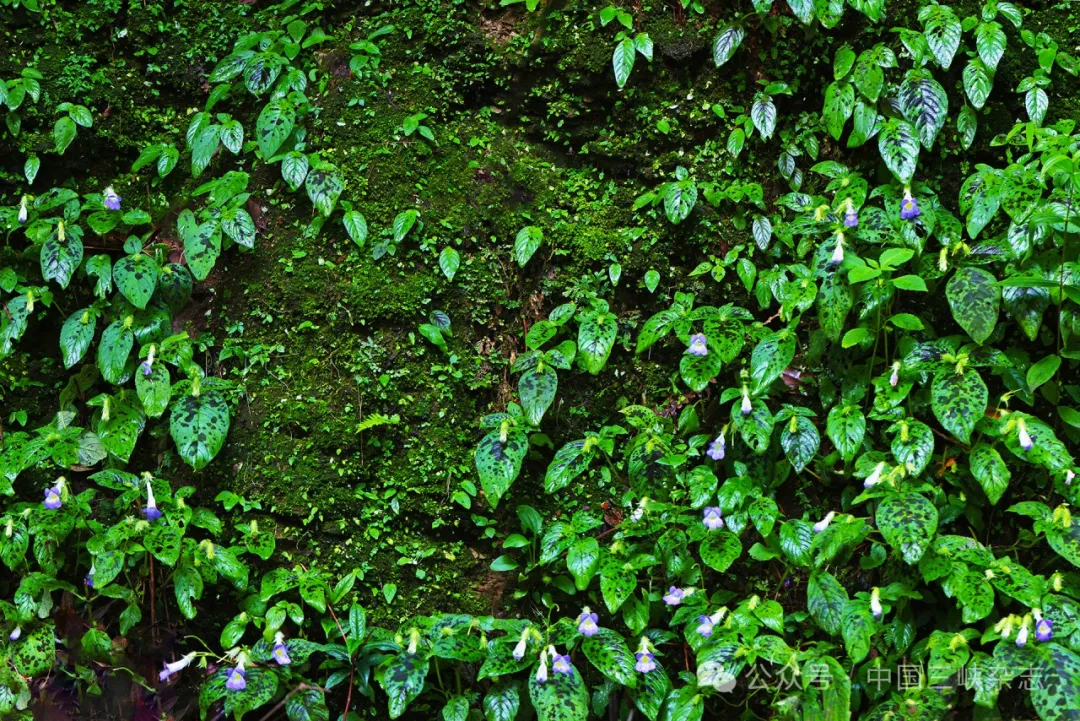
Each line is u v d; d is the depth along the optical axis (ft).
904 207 11.61
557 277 12.86
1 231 12.63
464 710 11.37
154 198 13.09
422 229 12.75
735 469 12.21
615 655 11.12
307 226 12.78
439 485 12.47
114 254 12.91
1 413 12.68
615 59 12.64
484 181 12.99
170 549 11.34
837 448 11.49
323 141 12.89
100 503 12.55
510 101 13.28
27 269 12.69
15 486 12.55
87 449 12.01
